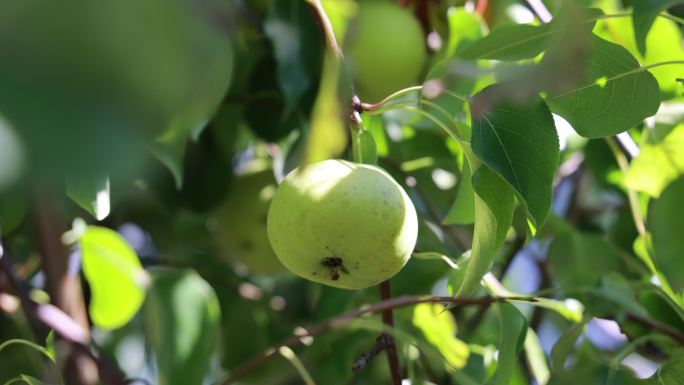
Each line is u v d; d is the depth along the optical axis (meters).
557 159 0.54
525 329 0.63
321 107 0.43
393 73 0.74
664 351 0.75
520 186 0.54
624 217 0.86
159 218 0.94
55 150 0.18
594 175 0.86
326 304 0.76
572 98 0.60
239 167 0.89
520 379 0.77
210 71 0.21
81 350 0.71
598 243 0.78
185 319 0.66
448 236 0.81
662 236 0.68
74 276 0.75
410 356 0.75
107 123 0.18
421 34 0.76
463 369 0.73
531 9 0.74
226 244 0.88
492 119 0.55
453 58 0.60
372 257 0.54
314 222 0.54
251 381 0.86
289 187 0.55
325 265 0.56
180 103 0.19
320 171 0.55
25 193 0.23
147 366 0.83
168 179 0.82
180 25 0.19
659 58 0.69
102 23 0.18
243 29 0.77
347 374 0.76
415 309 0.73
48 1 0.18
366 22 0.74
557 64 0.29
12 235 0.80
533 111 0.54
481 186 0.54
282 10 0.70
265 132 0.80
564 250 0.78
